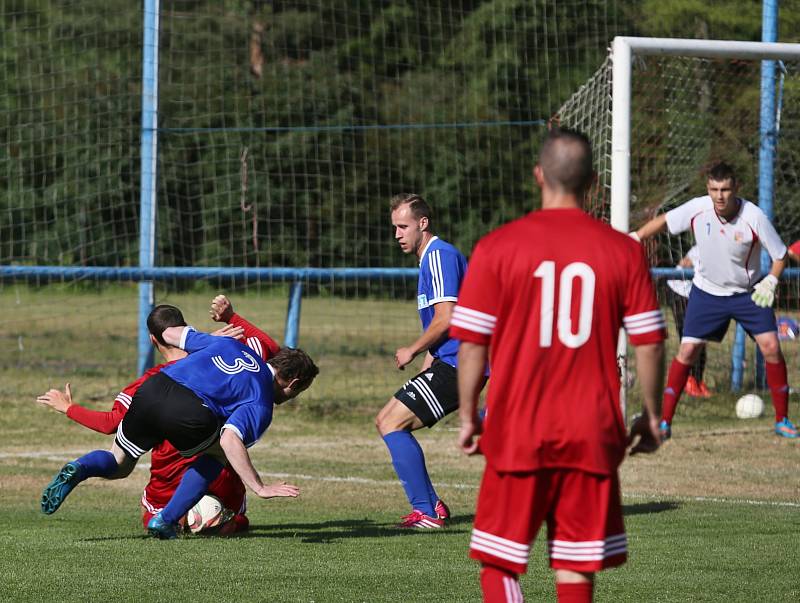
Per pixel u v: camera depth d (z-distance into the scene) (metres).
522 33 68.25
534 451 8.90
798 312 35.62
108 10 76.50
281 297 67.19
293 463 24.28
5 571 13.07
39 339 49.72
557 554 9.05
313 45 81.31
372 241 78.88
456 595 11.95
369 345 48.84
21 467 23.12
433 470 23.41
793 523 17.16
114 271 34.66
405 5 74.38
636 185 33.84
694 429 28.50
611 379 9.02
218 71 79.44
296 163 79.12
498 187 75.06
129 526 16.84
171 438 15.20
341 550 14.84
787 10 38.00
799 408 31.55
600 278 8.93
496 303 9.02
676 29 56.09
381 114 79.62
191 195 78.19
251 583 12.49
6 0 73.38
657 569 13.44
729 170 24.08
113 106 73.62
